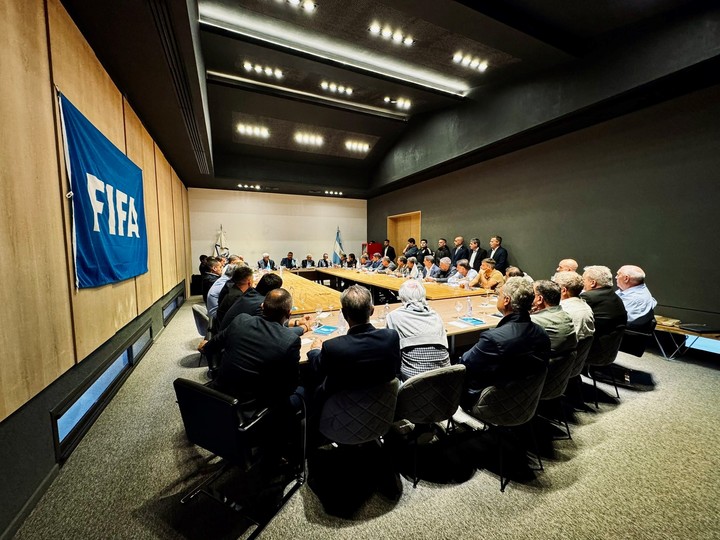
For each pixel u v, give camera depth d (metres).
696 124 3.17
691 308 3.26
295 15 3.37
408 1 2.82
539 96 4.05
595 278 2.31
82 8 1.86
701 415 2.16
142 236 3.23
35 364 1.39
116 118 2.67
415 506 1.41
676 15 2.79
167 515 1.35
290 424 1.46
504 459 1.73
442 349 1.71
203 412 1.20
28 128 1.41
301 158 7.82
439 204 7.05
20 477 1.28
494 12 2.96
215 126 6.20
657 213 3.51
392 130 6.94
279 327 1.42
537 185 4.90
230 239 8.76
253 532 1.27
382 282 4.98
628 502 1.42
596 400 2.28
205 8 3.28
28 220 1.38
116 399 2.38
